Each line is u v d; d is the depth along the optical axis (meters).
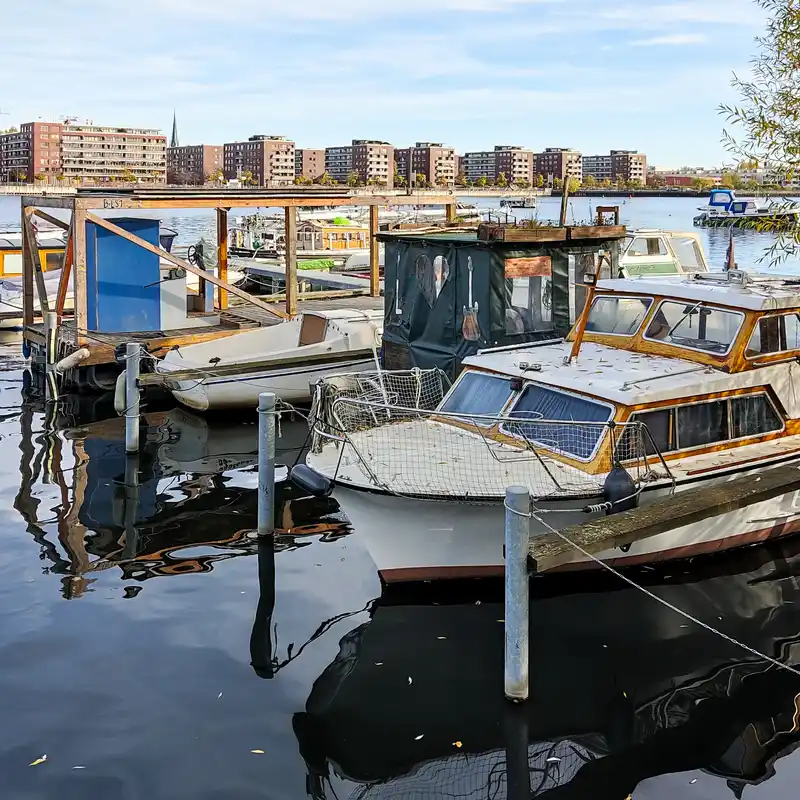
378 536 8.45
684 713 6.81
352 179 168.12
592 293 10.02
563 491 8.09
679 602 8.59
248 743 6.37
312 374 15.54
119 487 12.07
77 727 6.50
